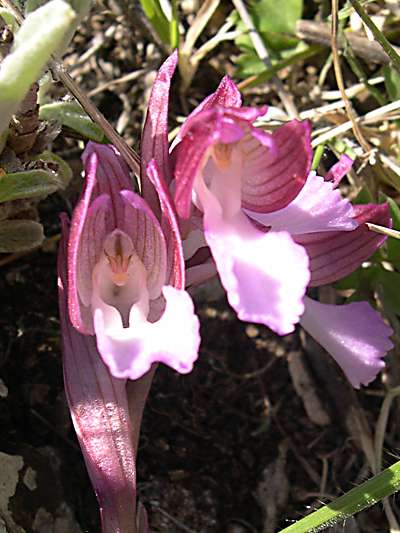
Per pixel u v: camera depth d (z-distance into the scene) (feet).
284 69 0.41
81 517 0.31
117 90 0.40
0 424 0.32
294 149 0.23
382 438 0.35
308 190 0.26
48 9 0.22
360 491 0.25
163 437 0.34
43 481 0.30
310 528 0.25
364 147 0.36
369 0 0.37
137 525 0.26
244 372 0.36
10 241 0.30
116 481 0.24
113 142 0.29
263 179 0.24
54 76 0.29
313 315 0.28
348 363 0.28
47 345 0.34
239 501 0.34
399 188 0.38
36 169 0.28
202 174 0.24
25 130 0.28
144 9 0.38
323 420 0.36
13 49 0.23
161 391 0.35
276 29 0.40
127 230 0.24
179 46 0.40
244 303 0.21
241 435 0.35
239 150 0.23
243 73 0.40
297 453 0.35
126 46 0.41
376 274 0.36
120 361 0.21
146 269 0.24
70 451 0.32
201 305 0.37
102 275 0.24
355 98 0.40
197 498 0.33
